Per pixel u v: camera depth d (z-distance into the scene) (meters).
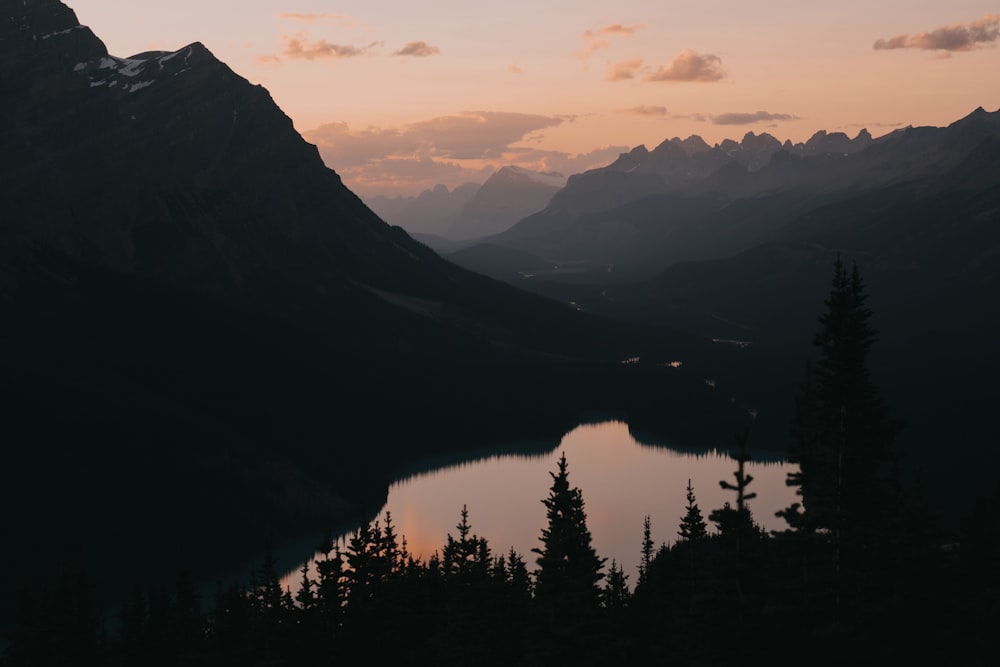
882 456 45.50
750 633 39.12
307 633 66.12
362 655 65.75
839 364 46.19
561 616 48.22
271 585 106.06
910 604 47.50
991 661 53.56
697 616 40.88
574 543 51.19
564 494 55.53
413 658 69.94
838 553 44.97
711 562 78.50
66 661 90.50
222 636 100.06
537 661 48.81
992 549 69.56
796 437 47.62
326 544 68.06
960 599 59.47
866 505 45.75
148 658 93.50
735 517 40.66
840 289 46.41
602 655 47.56
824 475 46.50
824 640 39.16
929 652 47.34
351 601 67.19
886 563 48.25
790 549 40.81
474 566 104.00
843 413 45.97
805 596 39.50
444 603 96.94
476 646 84.44
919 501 52.28
